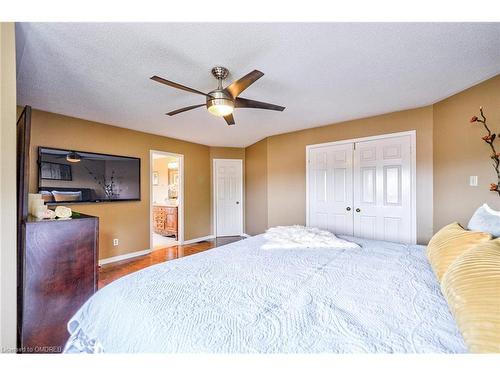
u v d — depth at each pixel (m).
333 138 3.68
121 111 3.05
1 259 1.22
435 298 1.02
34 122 2.94
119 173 3.74
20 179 1.67
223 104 1.87
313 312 0.92
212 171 5.36
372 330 0.81
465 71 2.08
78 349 1.10
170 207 5.36
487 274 0.79
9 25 1.26
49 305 1.57
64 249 1.63
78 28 1.49
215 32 1.56
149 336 0.83
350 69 2.05
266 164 4.54
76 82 2.24
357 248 1.84
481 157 2.27
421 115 2.94
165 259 3.77
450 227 1.46
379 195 3.25
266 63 1.94
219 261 1.56
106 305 1.08
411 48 1.75
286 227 2.46
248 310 0.94
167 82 1.67
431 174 2.86
